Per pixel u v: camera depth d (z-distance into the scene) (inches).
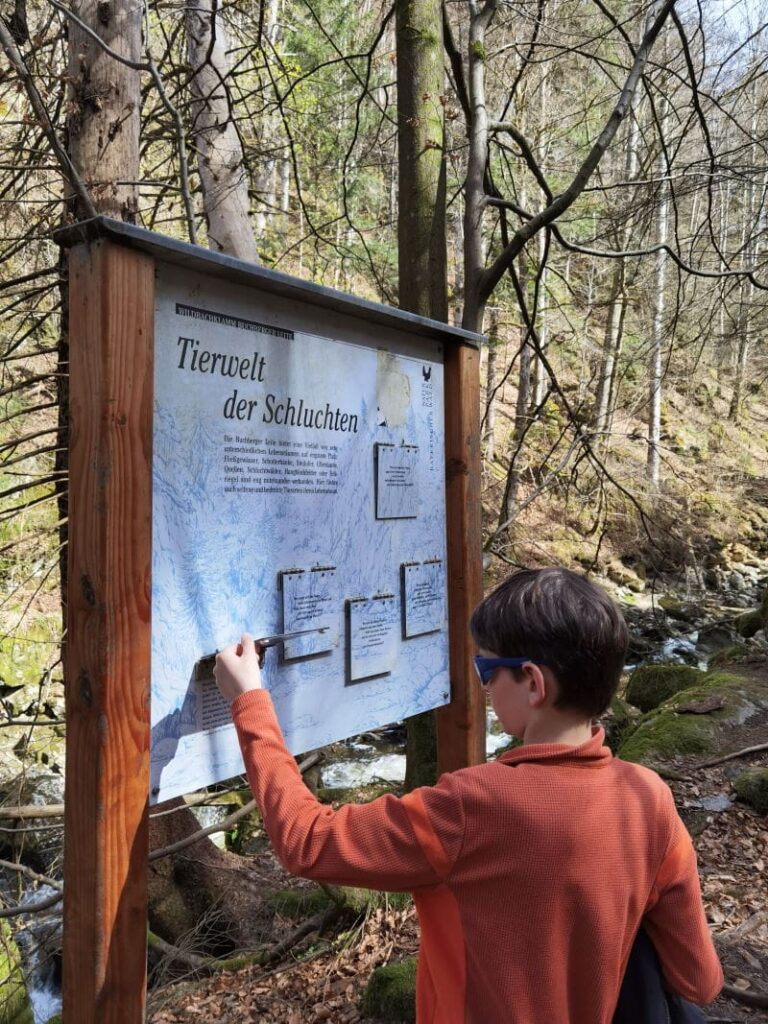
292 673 79.4
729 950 134.7
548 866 45.5
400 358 94.6
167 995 165.6
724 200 349.1
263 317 76.2
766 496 825.5
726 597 637.3
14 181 177.5
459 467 102.0
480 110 187.3
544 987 45.2
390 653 92.2
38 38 157.5
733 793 200.2
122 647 62.4
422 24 181.6
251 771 57.1
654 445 310.3
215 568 71.3
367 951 157.2
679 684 317.1
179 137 137.2
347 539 86.4
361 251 405.1
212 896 202.5
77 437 63.6
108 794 61.3
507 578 53.0
